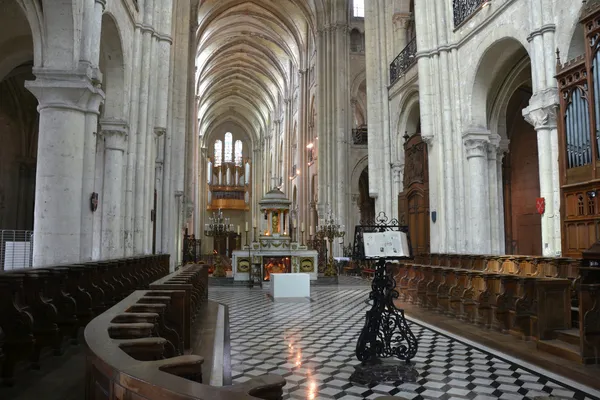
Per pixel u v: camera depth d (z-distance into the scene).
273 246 19.42
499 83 15.00
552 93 10.46
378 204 21.12
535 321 7.30
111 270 7.58
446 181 14.98
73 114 8.58
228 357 6.98
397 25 20.81
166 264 16.38
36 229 8.37
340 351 7.41
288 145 43.06
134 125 13.41
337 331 9.13
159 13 14.82
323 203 28.44
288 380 5.81
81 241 8.83
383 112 21.08
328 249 27.84
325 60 29.20
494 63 14.04
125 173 13.28
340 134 27.69
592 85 9.24
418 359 6.74
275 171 48.78
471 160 14.51
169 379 1.78
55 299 5.20
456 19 15.12
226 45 43.38
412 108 19.55
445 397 5.10
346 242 27.03
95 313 6.22
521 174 19.06
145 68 13.97
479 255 11.98
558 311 6.94
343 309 12.30
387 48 21.28
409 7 21.00
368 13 22.02
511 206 19.67
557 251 10.51
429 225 16.72
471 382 5.62
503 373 5.99
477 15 13.97
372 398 5.11
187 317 6.24
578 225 9.69
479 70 14.14
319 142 28.91
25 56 12.28
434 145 15.41
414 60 18.11
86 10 8.73
